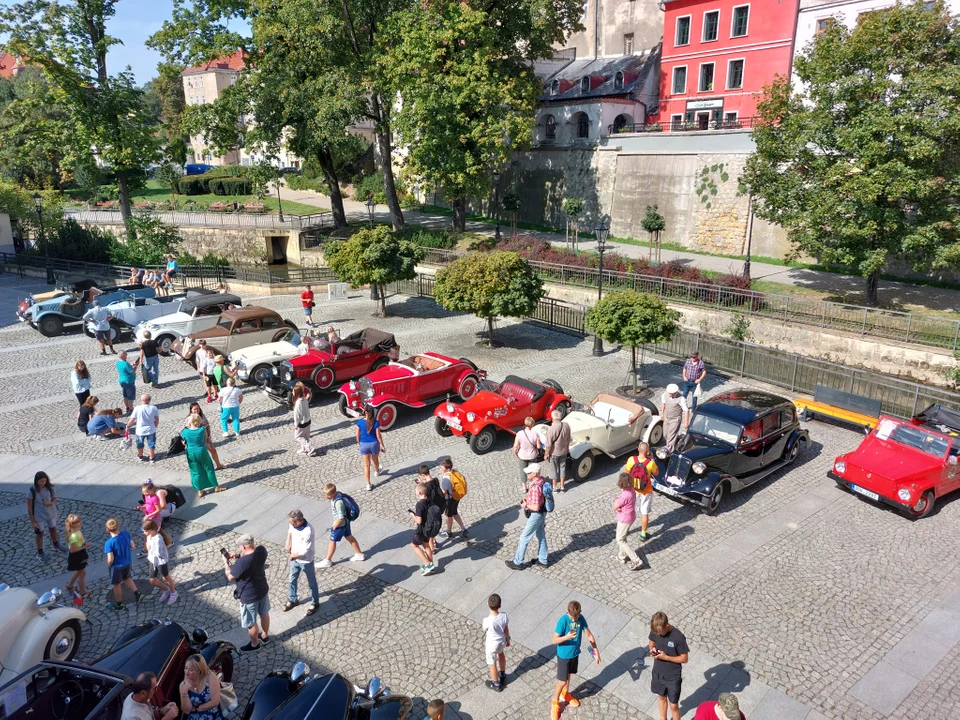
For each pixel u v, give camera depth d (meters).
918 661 8.34
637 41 49.03
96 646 8.64
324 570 10.35
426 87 35.22
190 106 39.75
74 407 17.61
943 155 22.03
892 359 21.59
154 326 21.59
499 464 14.05
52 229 43.44
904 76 22.50
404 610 9.36
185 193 65.25
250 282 32.97
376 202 55.66
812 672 8.11
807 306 23.91
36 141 40.44
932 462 11.94
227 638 8.78
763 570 10.26
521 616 9.21
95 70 38.97
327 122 35.50
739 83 38.44
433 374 16.64
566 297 30.16
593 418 13.91
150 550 9.30
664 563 10.42
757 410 13.22
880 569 10.32
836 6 33.41
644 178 39.50
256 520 11.90
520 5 36.41
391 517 11.85
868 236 22.84
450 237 39.19
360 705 6.80
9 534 11.58
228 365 18.80
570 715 7.46
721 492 12.07
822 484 13.29
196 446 12.49
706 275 29.06
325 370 17.69
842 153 24.02
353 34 37.41
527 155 46.69
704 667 8.16
